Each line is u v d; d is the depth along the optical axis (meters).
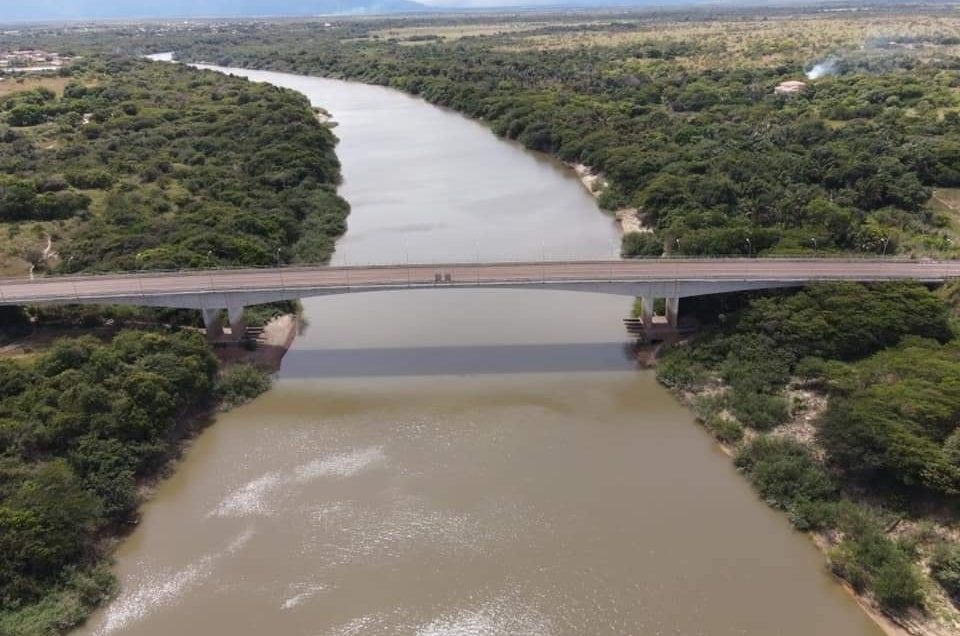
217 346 91.06
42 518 56.94
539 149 187.50
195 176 145.38
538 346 94.06
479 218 138.25
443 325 100.31
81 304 87.31
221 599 56.78
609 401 81.94
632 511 64.94
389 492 67.81
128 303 87.38
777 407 75.31
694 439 75.12
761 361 81.81
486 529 63.16
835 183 131.12
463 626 54.28
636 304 101.62
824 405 75.88
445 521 64.12
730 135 161.25
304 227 128.88
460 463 71.75
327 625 54.50
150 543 62.28
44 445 66.25
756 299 87.94
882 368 73.88
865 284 86.00
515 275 90.50
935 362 72.12
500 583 57.75
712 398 79.44
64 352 76.25
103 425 67.75
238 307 91.00
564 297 107.69
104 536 62.44
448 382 86.12
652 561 59.47
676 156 147.75
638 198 135.25
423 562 59.91
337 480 69.62
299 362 91.50
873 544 57.78
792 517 63.28
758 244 101.56
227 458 73.12
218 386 82.62
